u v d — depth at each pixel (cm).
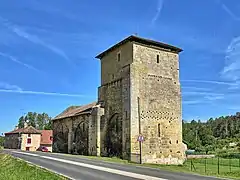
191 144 10969
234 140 13125
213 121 18588
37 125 13825
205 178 1700
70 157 3534
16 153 4516
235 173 2489
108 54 4341
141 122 3706
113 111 4041
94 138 4262
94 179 1541
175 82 4100
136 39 3869
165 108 3938
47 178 1587
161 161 3750
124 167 2295
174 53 4175
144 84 3828
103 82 4369
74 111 5384
